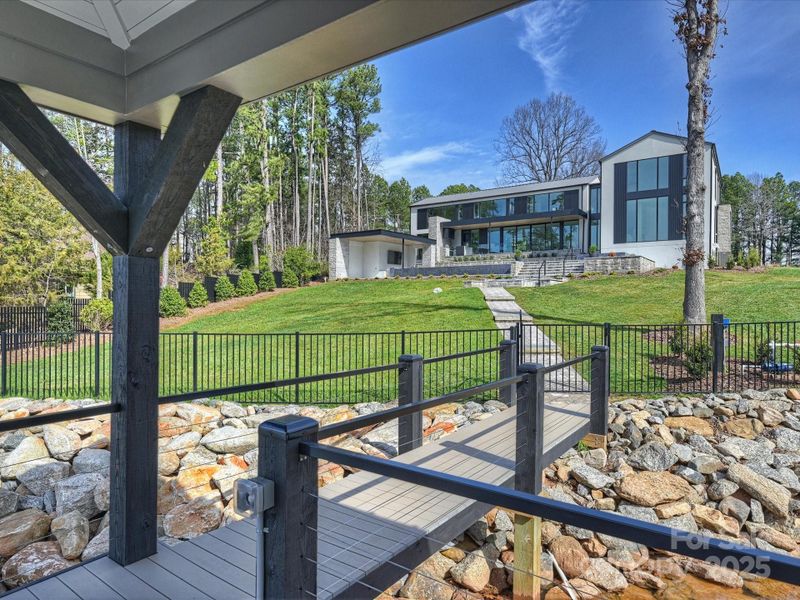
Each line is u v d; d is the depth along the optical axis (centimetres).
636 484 457
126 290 241
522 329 762
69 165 221
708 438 530
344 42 171
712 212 1984
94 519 412
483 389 270
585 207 2477
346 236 2319
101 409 235
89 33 225
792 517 425
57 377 876
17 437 554
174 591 215
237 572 232
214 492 438
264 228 2872
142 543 244
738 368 702
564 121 3544
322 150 3025
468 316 1129
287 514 141
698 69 877
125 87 238
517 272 2086
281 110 2970
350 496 309
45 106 229
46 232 1344
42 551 354
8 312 1195
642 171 2095
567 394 631
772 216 4022
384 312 1267
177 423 578
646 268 1823
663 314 1065
